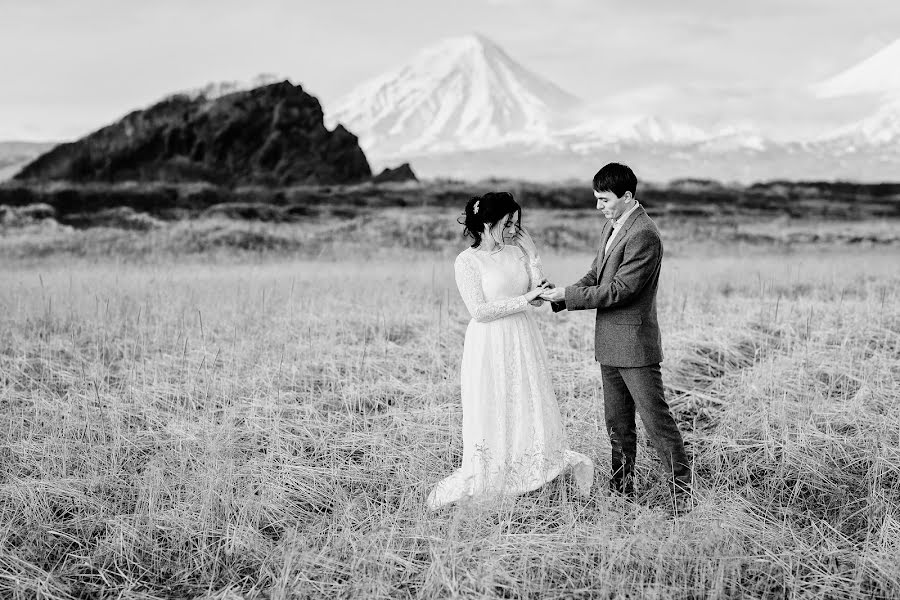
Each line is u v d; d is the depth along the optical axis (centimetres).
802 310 888
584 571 358
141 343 779
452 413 566
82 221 2458
